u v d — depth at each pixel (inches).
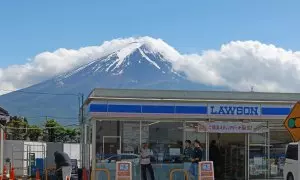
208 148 957.8
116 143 916.6
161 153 932.6
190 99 948.0
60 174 937.5
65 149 1493.6
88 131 1007.6
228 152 974.4
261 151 980.6
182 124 946.1
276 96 992.9
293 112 418.9
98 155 908.0
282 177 976.9
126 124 925.2
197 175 876.0
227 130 954.1
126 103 916.0
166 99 932.0
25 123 2549.2
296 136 415.5
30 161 1216.2
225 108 951.0
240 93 979.3
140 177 911.0
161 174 921.5
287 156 935.7
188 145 927.0
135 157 920.3
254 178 975.6
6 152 1300.4
